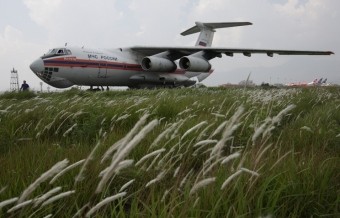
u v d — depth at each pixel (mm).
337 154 3850
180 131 4375
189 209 1940
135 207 2092
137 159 3457
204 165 2115
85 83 28953
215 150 1979
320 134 4684
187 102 8984
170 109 7328
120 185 2881
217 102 8969
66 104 7926
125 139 1420
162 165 2945
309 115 6887
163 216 1918
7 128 5367
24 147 3986
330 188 2695
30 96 15344
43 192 2498
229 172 2600
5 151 4219
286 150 3822
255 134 2314
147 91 16438
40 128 5266
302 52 30953
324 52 30344
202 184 1629
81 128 5484
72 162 3123
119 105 7199
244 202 2102
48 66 26172
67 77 27250
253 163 2814
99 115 5957
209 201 2203
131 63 31641
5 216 2250
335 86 24234
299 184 2598
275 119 2322
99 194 2535
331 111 6965
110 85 31438
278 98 8305
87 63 27922
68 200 2480
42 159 3184
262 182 2549
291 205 2500
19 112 6426
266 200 2391
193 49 32125
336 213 2305
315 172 2889
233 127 1945
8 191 2467
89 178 2777
